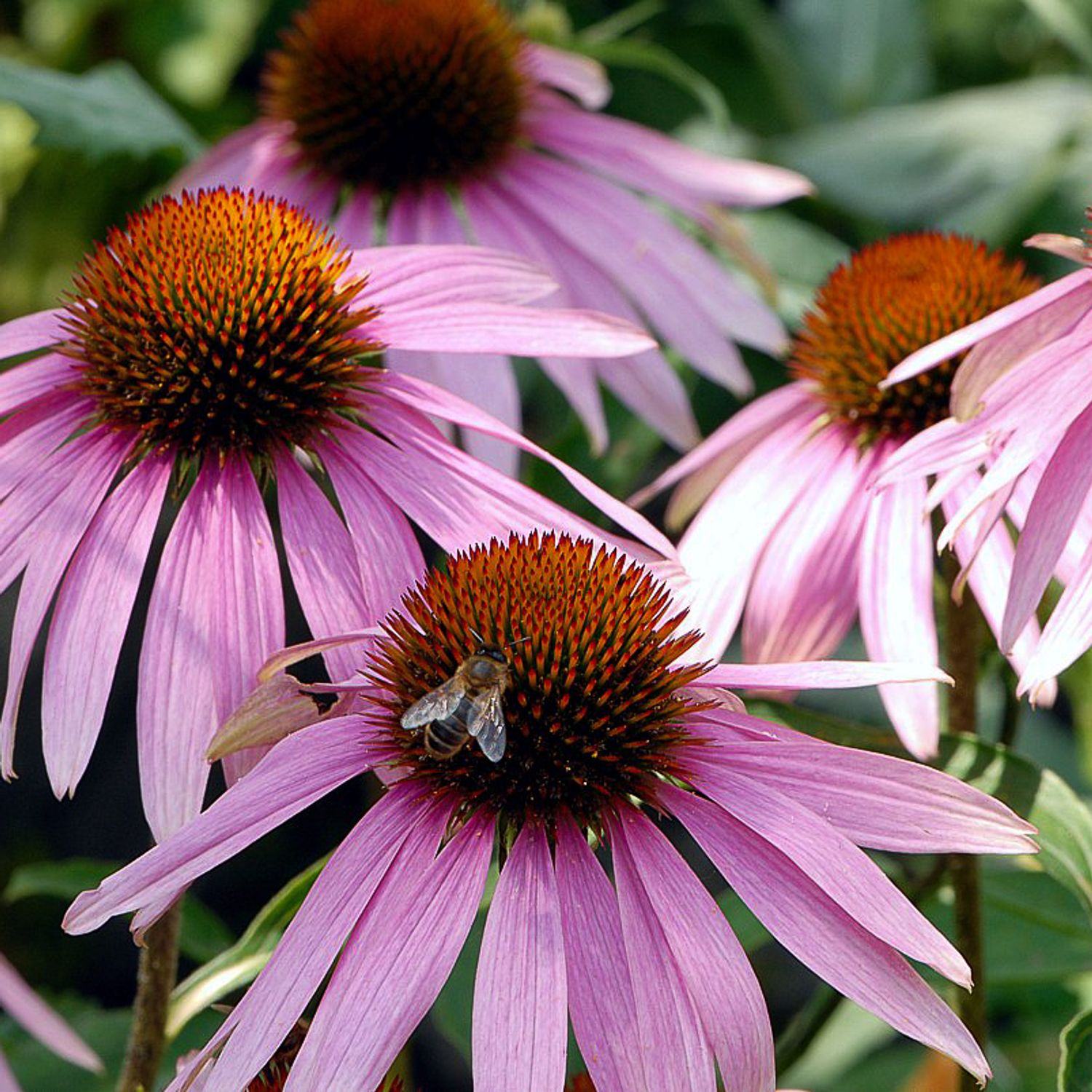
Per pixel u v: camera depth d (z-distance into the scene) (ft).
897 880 2.10
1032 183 2.83
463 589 1.90
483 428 2.01
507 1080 1.80
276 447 2.00
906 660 2.02
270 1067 1.88
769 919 1.85
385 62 2.28
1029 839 1.86
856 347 2.12
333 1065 1.81
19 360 2.31
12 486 1.98
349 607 1.96
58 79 2.39
